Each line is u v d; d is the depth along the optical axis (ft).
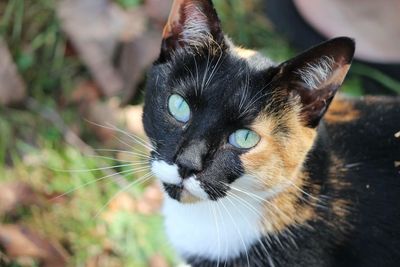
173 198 1.56
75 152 2.06
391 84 2.27
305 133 1.53
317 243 1.59
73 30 2.17
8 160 2.03
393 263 1.65
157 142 1.54
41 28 2.21
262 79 1.50
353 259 1.64
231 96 1.49
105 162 2.05
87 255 1.90
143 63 2.14
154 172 1.54
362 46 2.29
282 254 1.59
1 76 2.08
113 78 2.16
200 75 1.51
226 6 2.39
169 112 1.53
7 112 2.10
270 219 1.58
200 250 1.65
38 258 1.83
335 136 1.67
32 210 1.94
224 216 1.58
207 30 1.54
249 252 1.61
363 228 1.63
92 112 2.13
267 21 2.42
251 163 1.51
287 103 1.52
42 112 2.12
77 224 1.94
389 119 1.70
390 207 1.64
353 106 1.73
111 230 1.94
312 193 1.58
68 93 2.16
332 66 1.48
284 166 1.53
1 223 1.88
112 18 2.18
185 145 1.48
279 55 2.34
